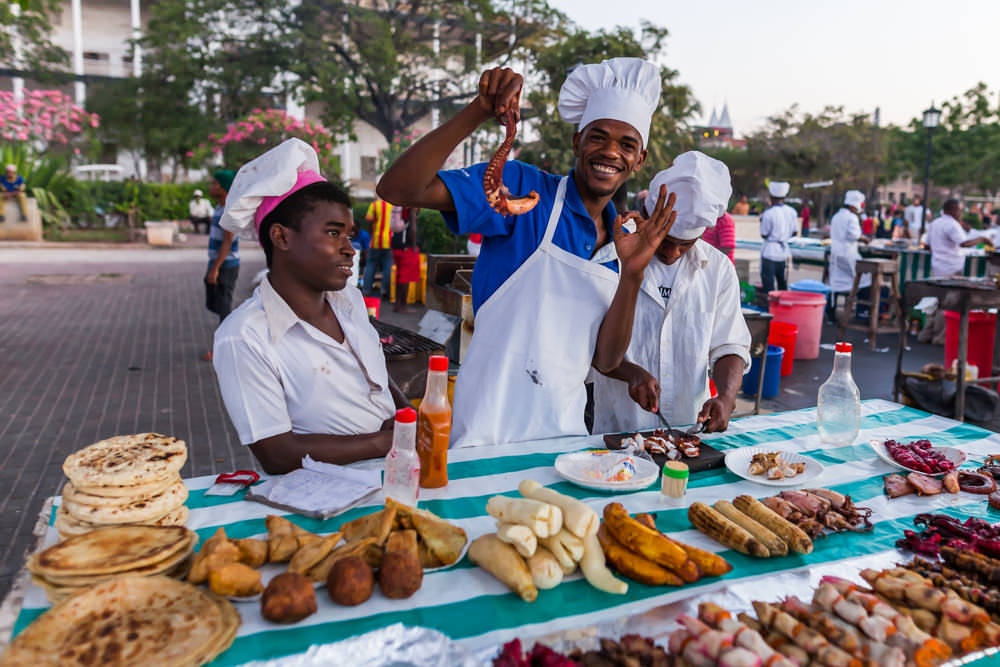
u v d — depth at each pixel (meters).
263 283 2.05
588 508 1.49
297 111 35.38
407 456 1.71
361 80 28.03
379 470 1.98
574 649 1.24
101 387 6.11
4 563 3.20
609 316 2.25
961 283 5.43
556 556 1.48
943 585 1.47
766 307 9.66
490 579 1.48
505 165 2.31
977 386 5.43
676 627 1.30
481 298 2.37
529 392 2.31
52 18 35.31
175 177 30.48
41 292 11.09
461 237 12.41
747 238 15.01
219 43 28.27
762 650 1.21
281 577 1.31
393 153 20.50
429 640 1.22
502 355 2.30
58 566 1.31
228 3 26.28
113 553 1.37
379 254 10.20
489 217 2.22
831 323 9.95
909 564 1.58
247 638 1.25
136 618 1.23
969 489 2.05
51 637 1.17
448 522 1.61
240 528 1.64
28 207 18.02
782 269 10.19
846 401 2.37
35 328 8.46
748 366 2.88
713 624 1.30
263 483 1.88
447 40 29.55
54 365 6.80
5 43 30.81
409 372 3.32
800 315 7.59
